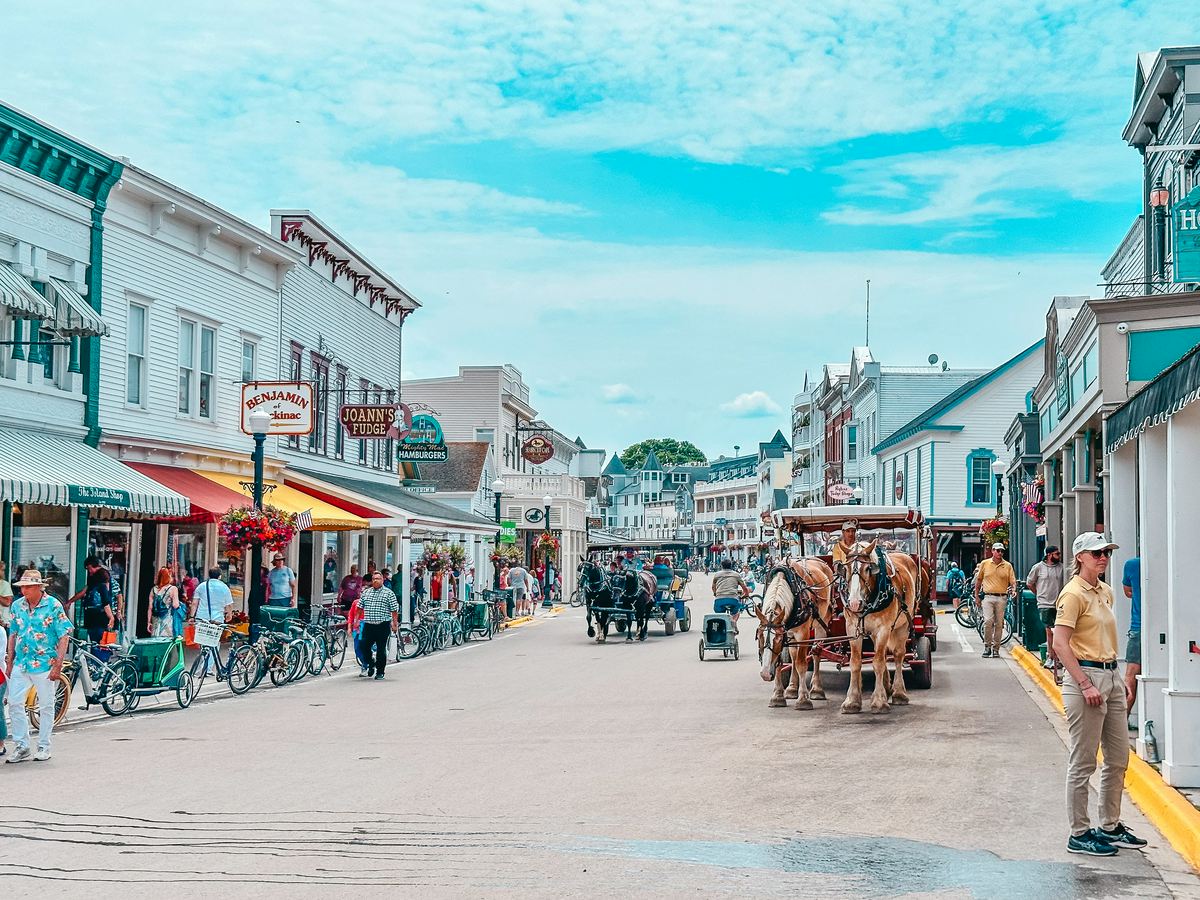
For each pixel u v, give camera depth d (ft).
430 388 222.89
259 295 101.50
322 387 119.55
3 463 63.52
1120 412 40.98
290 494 99.60
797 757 42.70
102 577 73.20
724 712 55.67
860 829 31.48
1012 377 182.39
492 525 137.39
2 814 33.47
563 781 38.34
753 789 36.86
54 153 73.31
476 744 46.55
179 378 88.99
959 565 180.24
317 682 73.15
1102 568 29.32
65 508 73.72
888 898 25.26
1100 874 27.14
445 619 102.22
